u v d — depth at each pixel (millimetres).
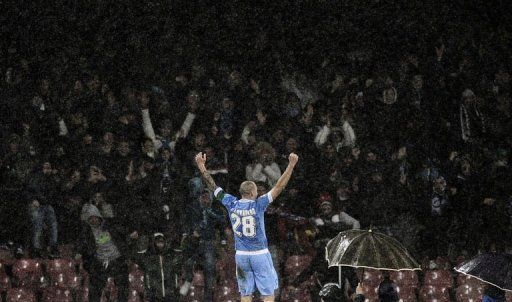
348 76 92938
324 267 69625
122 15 90688
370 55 94375
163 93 85562
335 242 43406
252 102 85438
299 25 94312
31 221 73938
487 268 40062
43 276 71562
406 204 79562
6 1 88125
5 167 75500
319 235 74812
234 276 73438
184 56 90312
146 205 73875
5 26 87625
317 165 80188
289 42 93750
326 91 90312
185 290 71750
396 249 42031
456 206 80312
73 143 77938
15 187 74500
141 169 75938
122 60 88875
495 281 39500
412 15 95438
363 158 80875
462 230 79125
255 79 90750
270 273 43438
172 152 78562
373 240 42156
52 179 75688
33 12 88562
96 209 74125
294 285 71562
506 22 96125
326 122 85125
